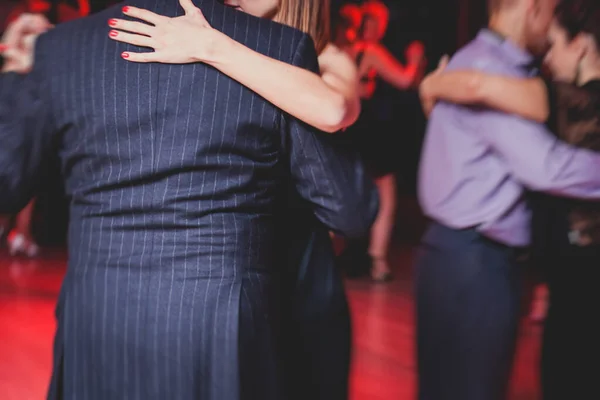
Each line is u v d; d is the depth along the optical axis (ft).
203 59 4.08
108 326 4.11
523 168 5.81
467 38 28.68
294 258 5.13
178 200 4.06
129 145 4.10
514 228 6.03
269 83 4.11
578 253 5.98
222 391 4.02
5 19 18.16
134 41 4.12
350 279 17.25
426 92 6.35
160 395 4.06
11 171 4.04
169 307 4.05
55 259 19.43
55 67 4.23
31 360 11.32
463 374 6.11
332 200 4.49
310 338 5.23
